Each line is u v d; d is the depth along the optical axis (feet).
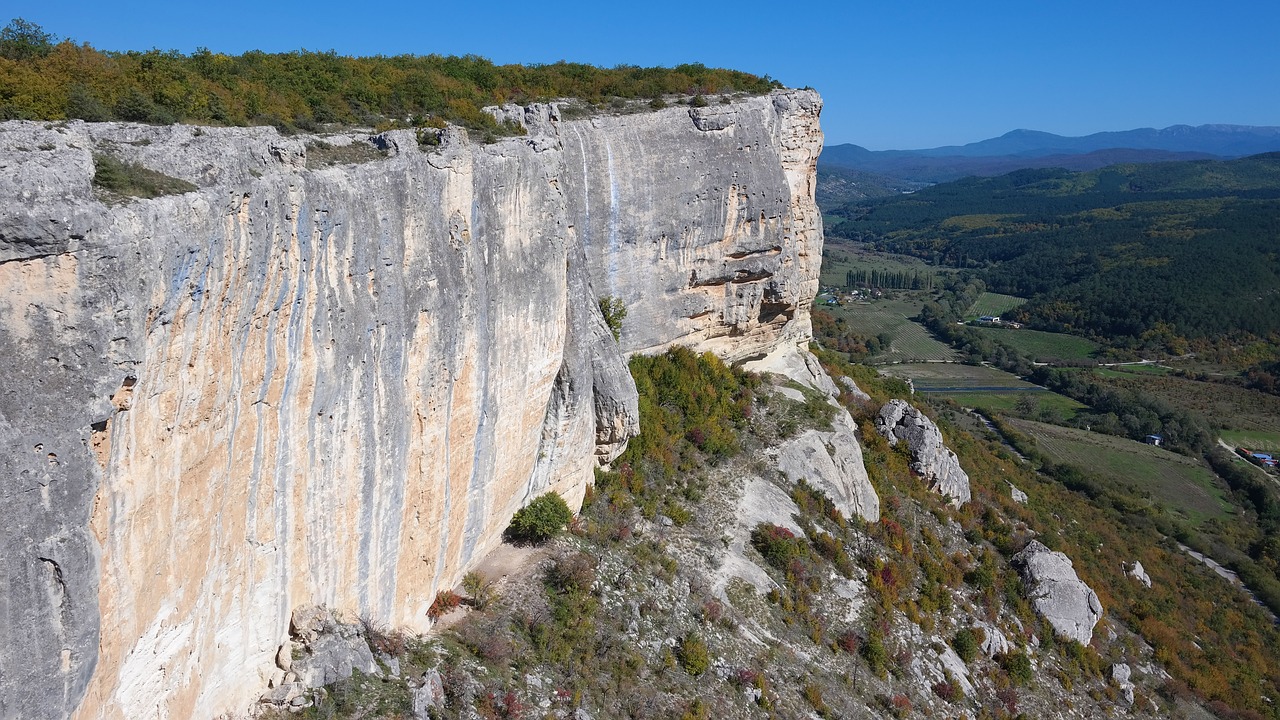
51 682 34.22
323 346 49.39
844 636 96.53
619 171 105.09
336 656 55.98
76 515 33.99
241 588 48.80
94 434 34.65
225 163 42.57
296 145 48.57
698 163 112.68
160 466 39.32
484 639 69.00
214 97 56.70
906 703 91.15
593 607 77.92
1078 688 112.88
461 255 61.82
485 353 66.69
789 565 100.94
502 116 91.35
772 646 88.38
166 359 37.99
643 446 105.70
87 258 32.42
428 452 62.18
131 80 53.26
